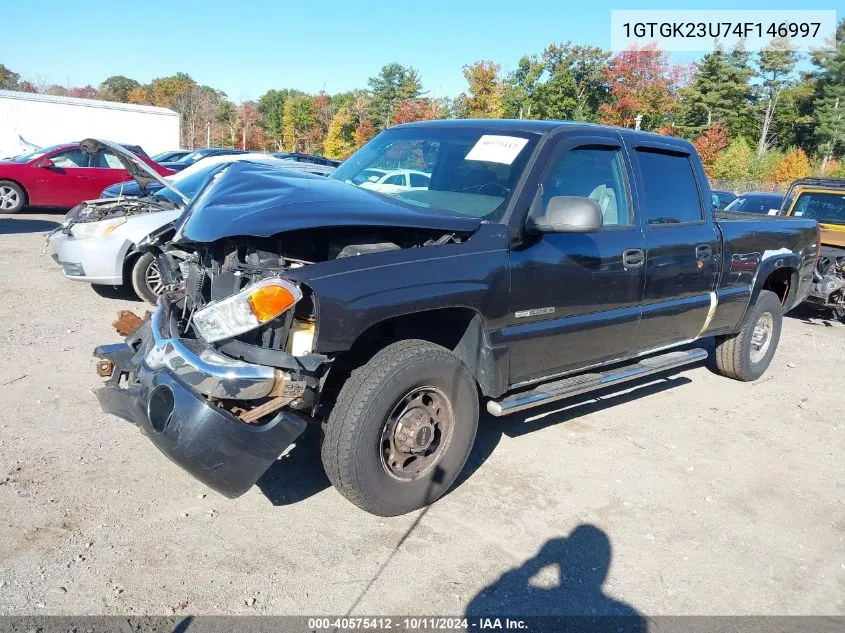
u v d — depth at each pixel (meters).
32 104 25.64
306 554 3.13
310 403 3.09
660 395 5.69
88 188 14.86
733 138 48.50
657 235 4.53
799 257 6.12
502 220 3.66
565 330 3.98
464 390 3.50
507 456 4.29
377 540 3.29
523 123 4.26
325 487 3.73
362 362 3.52
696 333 5.17
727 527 3.66
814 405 5.70
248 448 2.91
